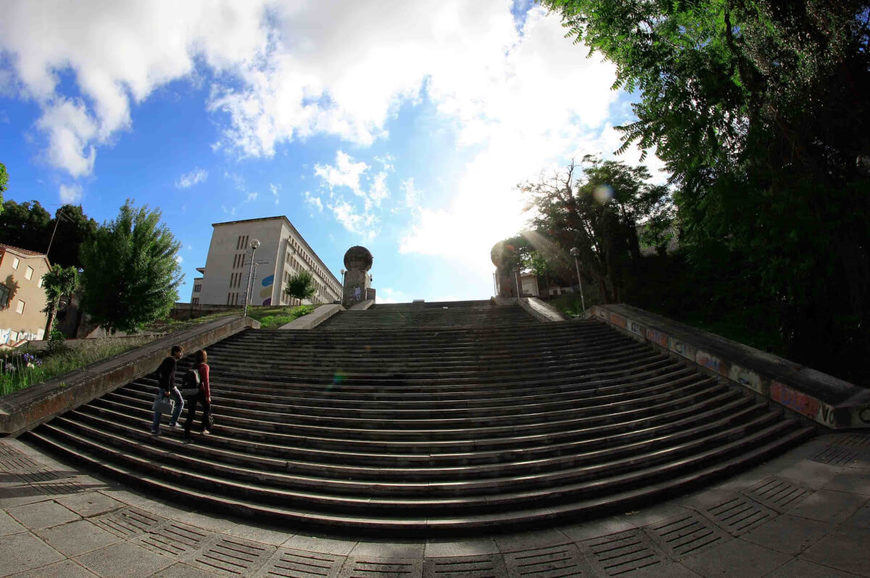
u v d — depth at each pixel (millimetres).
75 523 4348
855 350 9242
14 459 6020
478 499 4902
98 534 4172
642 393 7980
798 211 7723
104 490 5355
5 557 3533
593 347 11047
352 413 7305
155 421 6605
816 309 9883
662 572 3535
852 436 6449
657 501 5059
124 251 17375
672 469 5500
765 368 8047
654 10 8320
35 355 12656
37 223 35000
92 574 3441
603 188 21141
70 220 35062
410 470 5496
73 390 8039
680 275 19125
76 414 7801
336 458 5914
